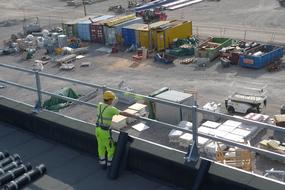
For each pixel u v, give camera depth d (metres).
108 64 49.62
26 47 58.12
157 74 44.69
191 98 32.50
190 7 72.88
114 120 31.17
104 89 9.88
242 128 29.31
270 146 25.72
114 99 9.76
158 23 55.16
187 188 9.23
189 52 49.44
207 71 44.12
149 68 46.88
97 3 83.75
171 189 9.34
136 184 9.61
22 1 92.06
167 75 44.09
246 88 38.19
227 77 41.81
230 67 44.56
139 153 9.80
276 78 40.38
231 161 24.81
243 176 8.41
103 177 9.98
